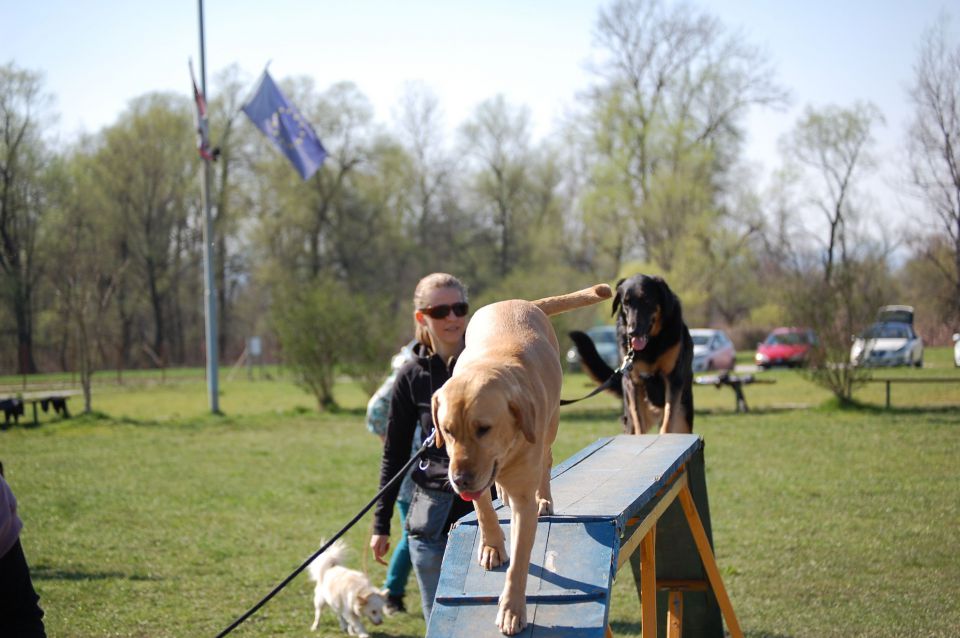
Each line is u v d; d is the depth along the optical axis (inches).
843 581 301.1
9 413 863.7
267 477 544.1
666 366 318.0
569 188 2192.4
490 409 113.3
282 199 1978.3
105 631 271.3
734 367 1379.2
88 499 481.4
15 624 137.9
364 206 2085.4
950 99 1344.7
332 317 912.3
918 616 262.5
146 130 2020.2
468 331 148.5
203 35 922.7
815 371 783.1
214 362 935.0
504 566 133.8
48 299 1919.3
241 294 2298.2
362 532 399.9
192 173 2041.1
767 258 1959.9
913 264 1795.0
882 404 824.3
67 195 1879.9
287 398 1214.9
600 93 1718.8
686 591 241.0
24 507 461.1
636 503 153.3
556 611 122.6
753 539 358.6
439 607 127.9
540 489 145.1
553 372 137.5
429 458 202.7
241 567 345.7
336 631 279.3
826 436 629.6
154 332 2401.6
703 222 1577.3
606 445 227.8
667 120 1646.2
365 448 664.4
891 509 403.9
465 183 2278.5
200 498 480.4
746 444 608.4
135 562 352.2
